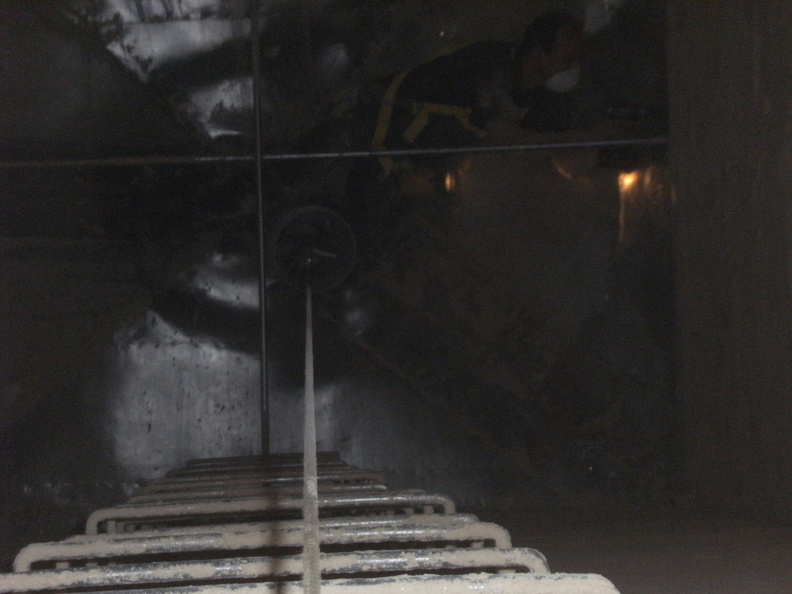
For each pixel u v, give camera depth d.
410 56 6.18
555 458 5.79
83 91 5.96
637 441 5.79
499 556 1.48
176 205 6.05
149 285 5.96
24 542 5.48
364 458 5.81
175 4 5.97
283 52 6.09
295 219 6.02
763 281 4.31
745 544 3.46
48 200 5.91
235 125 6.09
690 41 5.34
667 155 5.90
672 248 5.84
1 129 5.88
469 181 6.14
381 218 6.16
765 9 4.20
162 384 5.84
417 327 6.05
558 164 6.09
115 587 2.17
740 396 4.64
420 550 1.50
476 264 6.12
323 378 5.89
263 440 5.76
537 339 6.02
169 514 2.40
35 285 5.80
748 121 4.46
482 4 6.17
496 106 6.12
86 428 5.71
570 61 5.91
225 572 1.49
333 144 6.14
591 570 2.96
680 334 5.64
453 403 5.89
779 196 4.11
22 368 5.69
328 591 1.30
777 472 4.22
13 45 5.88
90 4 5.89
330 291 6.06
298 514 2.88
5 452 5.60
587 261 6.04
